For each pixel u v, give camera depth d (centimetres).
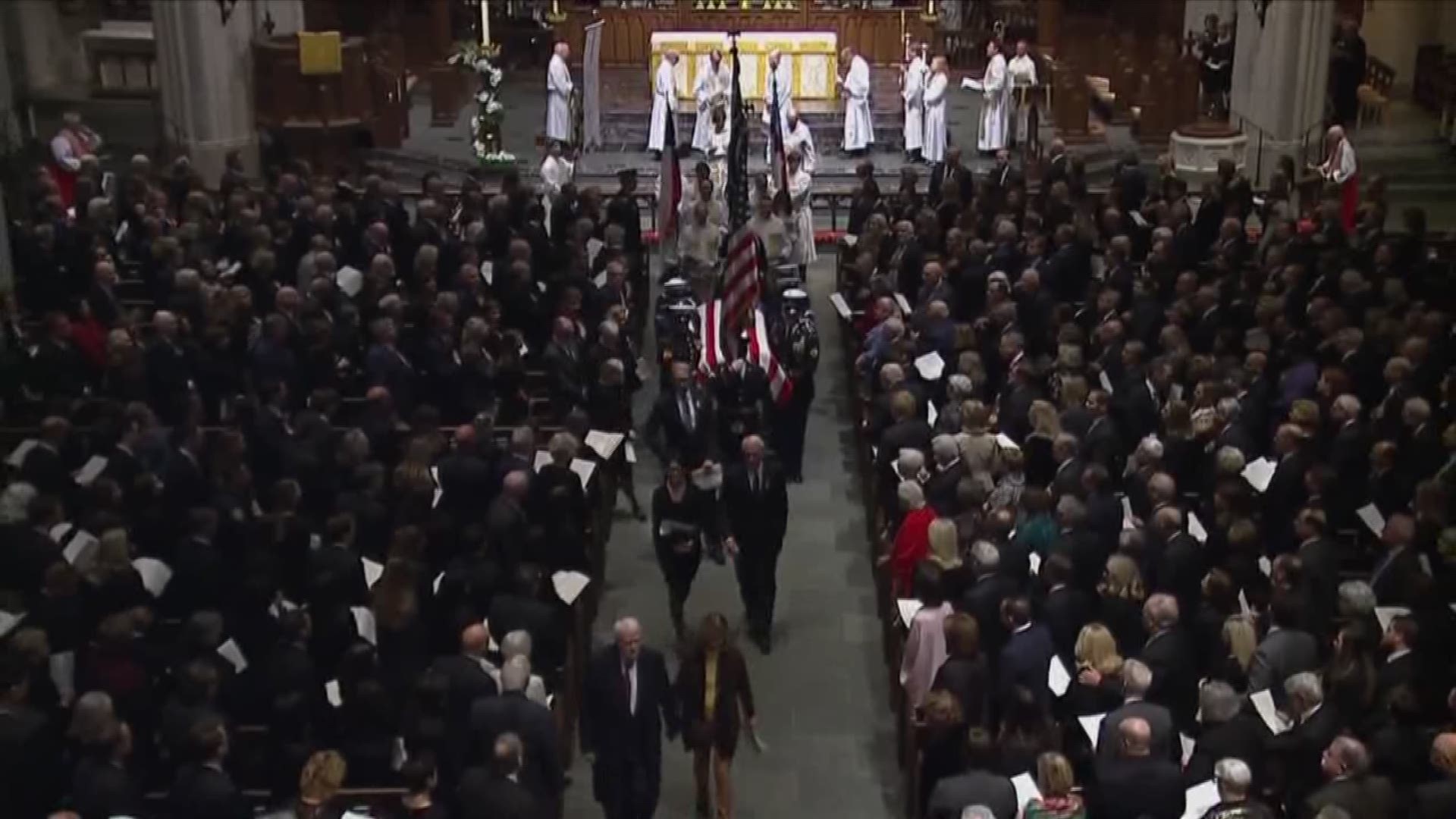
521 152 2939
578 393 1639
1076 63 3219
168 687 1147
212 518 1250
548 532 1327
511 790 983
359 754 1061
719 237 2109
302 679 1090
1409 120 3005
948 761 1113
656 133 2916
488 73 2764
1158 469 1369
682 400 1612
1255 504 1318
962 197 2250
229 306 1659
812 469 1889
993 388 1656
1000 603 1205
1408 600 1179
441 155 2850
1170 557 1225
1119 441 1445
